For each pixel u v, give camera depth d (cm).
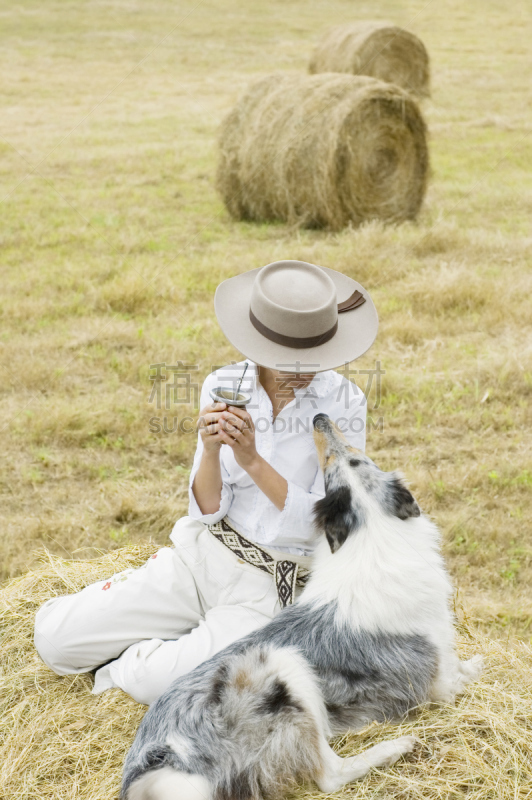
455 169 1281
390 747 256
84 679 304
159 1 2930
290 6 2881
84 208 1068
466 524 459
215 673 252
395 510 281
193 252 910
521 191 1162
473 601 394
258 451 287
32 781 260
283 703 245
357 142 978
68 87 1855
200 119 1611
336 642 264
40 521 451
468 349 677
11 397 602
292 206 1009
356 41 1630
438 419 577
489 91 1827
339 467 279
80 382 625
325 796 246
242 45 2316
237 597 289
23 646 322
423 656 271
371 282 812
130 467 521
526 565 431
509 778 248
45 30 2461
